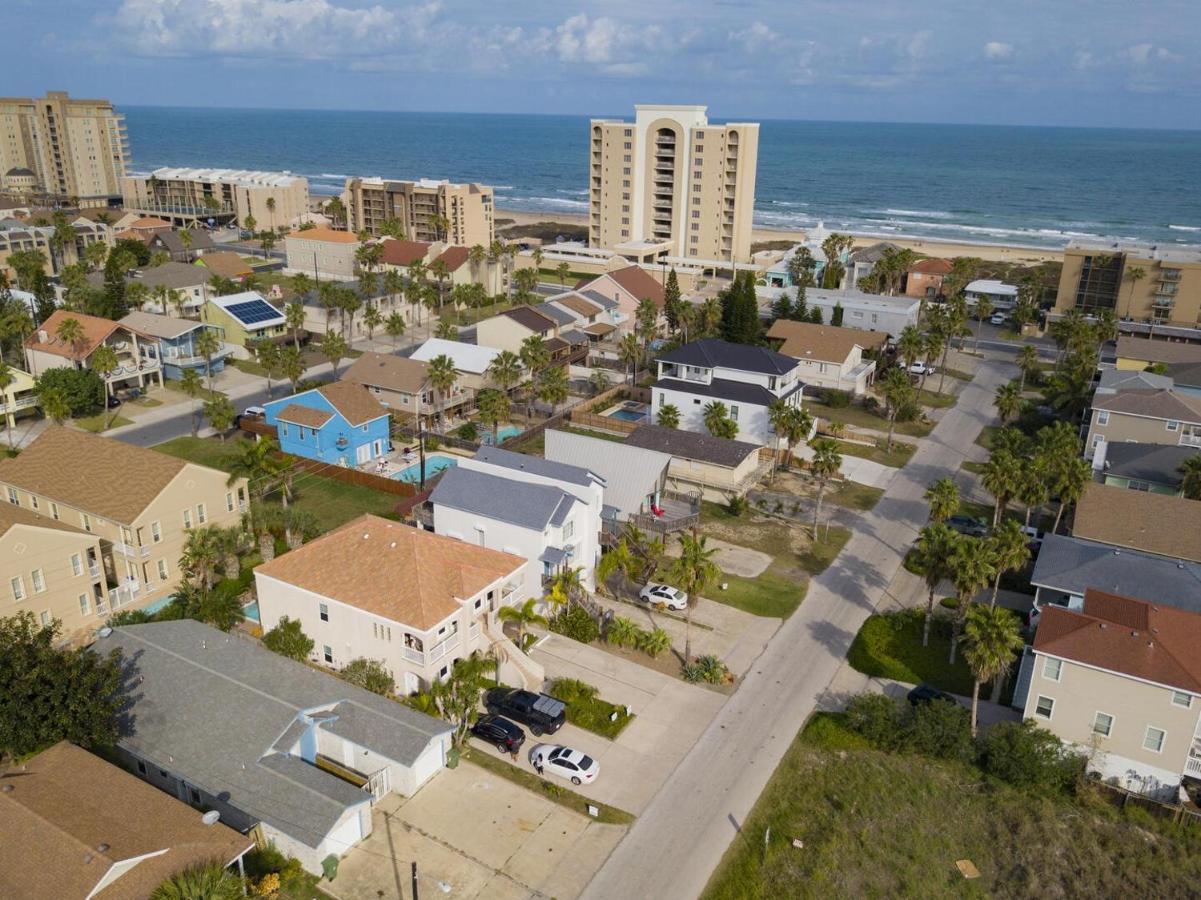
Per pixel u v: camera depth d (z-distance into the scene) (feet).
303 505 224.33
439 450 266.98
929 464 269.44
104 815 107.45
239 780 119.55
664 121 558.15
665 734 145.28
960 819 128.98
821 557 209.46
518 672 156.56
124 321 328.08
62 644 163.53
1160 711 131.75
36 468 193.36
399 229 576.61
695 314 374.22
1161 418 255.50
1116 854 123.75
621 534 195.00
